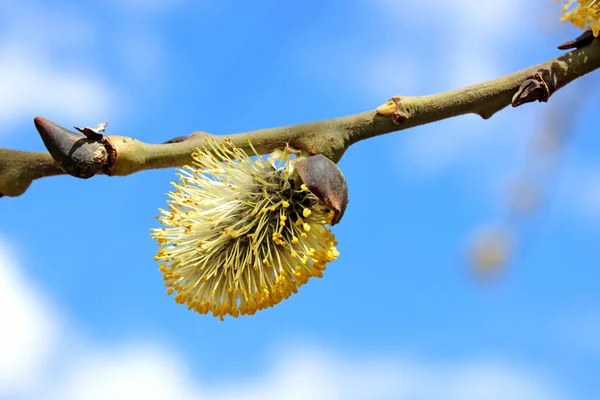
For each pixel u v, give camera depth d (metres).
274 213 0.26
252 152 0.26
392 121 0.25
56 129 0.25
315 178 0.25
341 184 0.25
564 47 0.25
